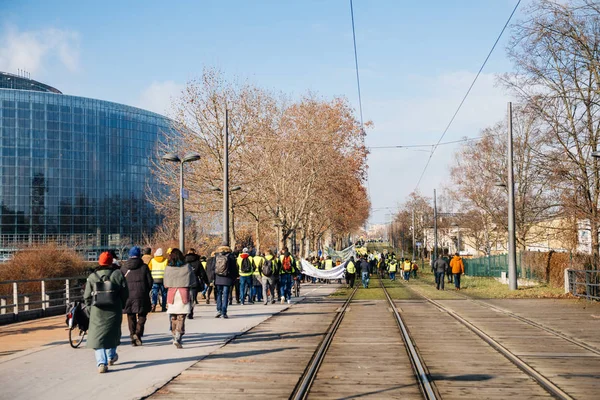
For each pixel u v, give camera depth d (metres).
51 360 11.19
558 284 32.38
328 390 8.77
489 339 13.74
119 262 13.21
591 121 28.27
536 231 44.62
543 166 29.53
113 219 115.62
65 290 21.72
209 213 47.84
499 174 56.28
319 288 39.88
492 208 57.72
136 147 120.75
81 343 13.24
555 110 28.75
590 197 29.14
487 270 55.69
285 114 56.53
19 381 9.35
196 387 8.95
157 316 19.06
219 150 46.75
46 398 8.25
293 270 25.17
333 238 104.75
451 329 15.68
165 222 69.25
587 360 11.09
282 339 13.79
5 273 39.31
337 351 12.20
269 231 66.50
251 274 24.02
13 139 105.38
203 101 46.72
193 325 16.45
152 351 12.14
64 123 110.06
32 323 17.94
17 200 105.00
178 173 47.06
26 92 106.75
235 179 47.06
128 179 118.81
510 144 31.69
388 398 8.29
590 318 18.44
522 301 25.36
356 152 62.16
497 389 8.80
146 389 8.72
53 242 42.47
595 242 29.03
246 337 14.13
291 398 8.26
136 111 121.19
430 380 9.37
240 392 8.62
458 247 72.75
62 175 109.31
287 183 52.59
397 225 150.00
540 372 9.97
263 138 48.78
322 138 57.25
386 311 21.12
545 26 27.47
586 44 27.16
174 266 12.48
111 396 8.34
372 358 11.38
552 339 13.84
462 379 9.49
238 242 62.31
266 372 10.01
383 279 59.12
